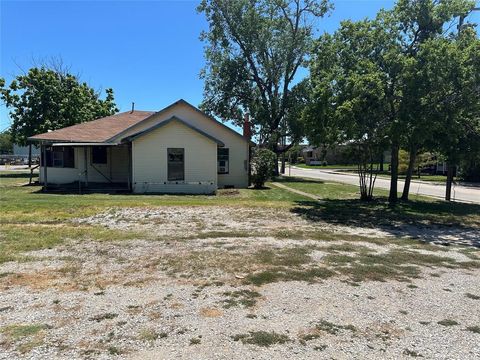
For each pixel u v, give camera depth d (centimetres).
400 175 4203
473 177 3256
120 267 588
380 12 1463
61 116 2975
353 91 1262
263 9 3191
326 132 1399
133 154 1789
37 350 338
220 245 742
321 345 359
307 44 3178
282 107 3241
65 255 650
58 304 442
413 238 888
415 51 1412
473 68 1123
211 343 358
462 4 1384
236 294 483
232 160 2261
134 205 1267
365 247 768
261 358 333
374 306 457
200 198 1572
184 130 1820
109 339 361
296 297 479
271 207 1317
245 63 3319
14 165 5594
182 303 452
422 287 530
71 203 1287
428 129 1172
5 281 517
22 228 862
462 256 722
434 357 342
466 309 455
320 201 1593
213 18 3212
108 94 3531
